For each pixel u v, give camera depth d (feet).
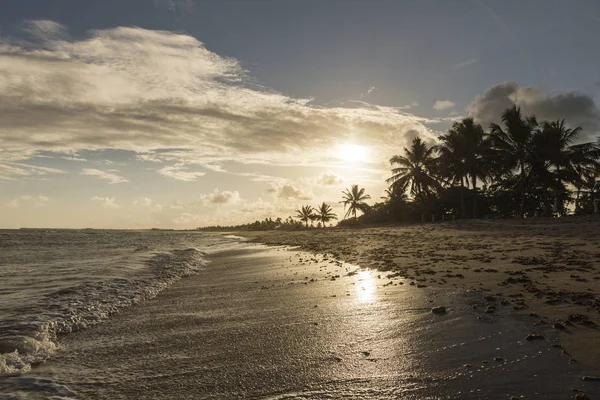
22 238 206.18
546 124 147.54
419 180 185.98
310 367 16.90
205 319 25.63
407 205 199.52
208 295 34.30
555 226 85.25
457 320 22.07
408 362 16.80
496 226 104.22
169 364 17.87
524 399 13.16
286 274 45.16
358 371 16.22
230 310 27.91
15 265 66.90
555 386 13.85
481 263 40.55
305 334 21.39
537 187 160.66
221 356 18.66
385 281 35.32
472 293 27.73
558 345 17.29
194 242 164.25
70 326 24.43
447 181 177.99
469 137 165.78
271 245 110.93
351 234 129.29
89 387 15.62
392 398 13.87
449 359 16.79
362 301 28.14
